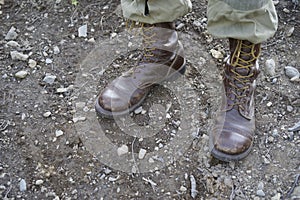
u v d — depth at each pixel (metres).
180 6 1.38
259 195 1.30
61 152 1.43
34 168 1.39
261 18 1.24
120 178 1.36
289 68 1.58
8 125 1.50
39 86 1.61
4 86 1.62
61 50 1.72
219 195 1.31
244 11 1.20
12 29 1.79
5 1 1.89
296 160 1.37
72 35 1.76
